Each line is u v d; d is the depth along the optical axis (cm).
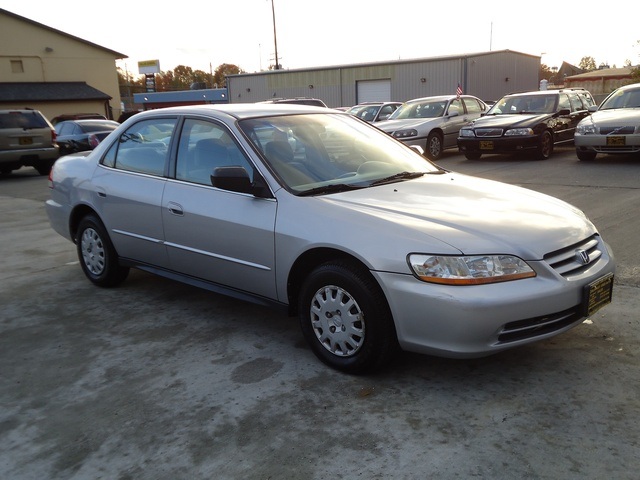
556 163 1202
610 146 1101
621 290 452
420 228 316
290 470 259
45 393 339
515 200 371
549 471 249
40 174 1594
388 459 263
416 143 1390
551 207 366
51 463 273
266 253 368
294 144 408
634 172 995
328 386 332
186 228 417
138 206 455
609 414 290
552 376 331
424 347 309
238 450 276
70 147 1691
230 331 419
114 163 495
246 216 377
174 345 398
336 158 414
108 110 3594
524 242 312
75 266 605
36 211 969
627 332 380
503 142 1268
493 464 256
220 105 461
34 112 1524
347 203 350
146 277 557
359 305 327
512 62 3306
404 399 314
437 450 268
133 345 400
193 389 335
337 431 287
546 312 305
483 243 306
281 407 312
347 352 341
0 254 667
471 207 349
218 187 371
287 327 423
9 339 418
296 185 373
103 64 3678
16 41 3306
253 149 387
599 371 333
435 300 297
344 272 329
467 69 2955
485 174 1103
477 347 298
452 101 1515
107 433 295
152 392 334
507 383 326
